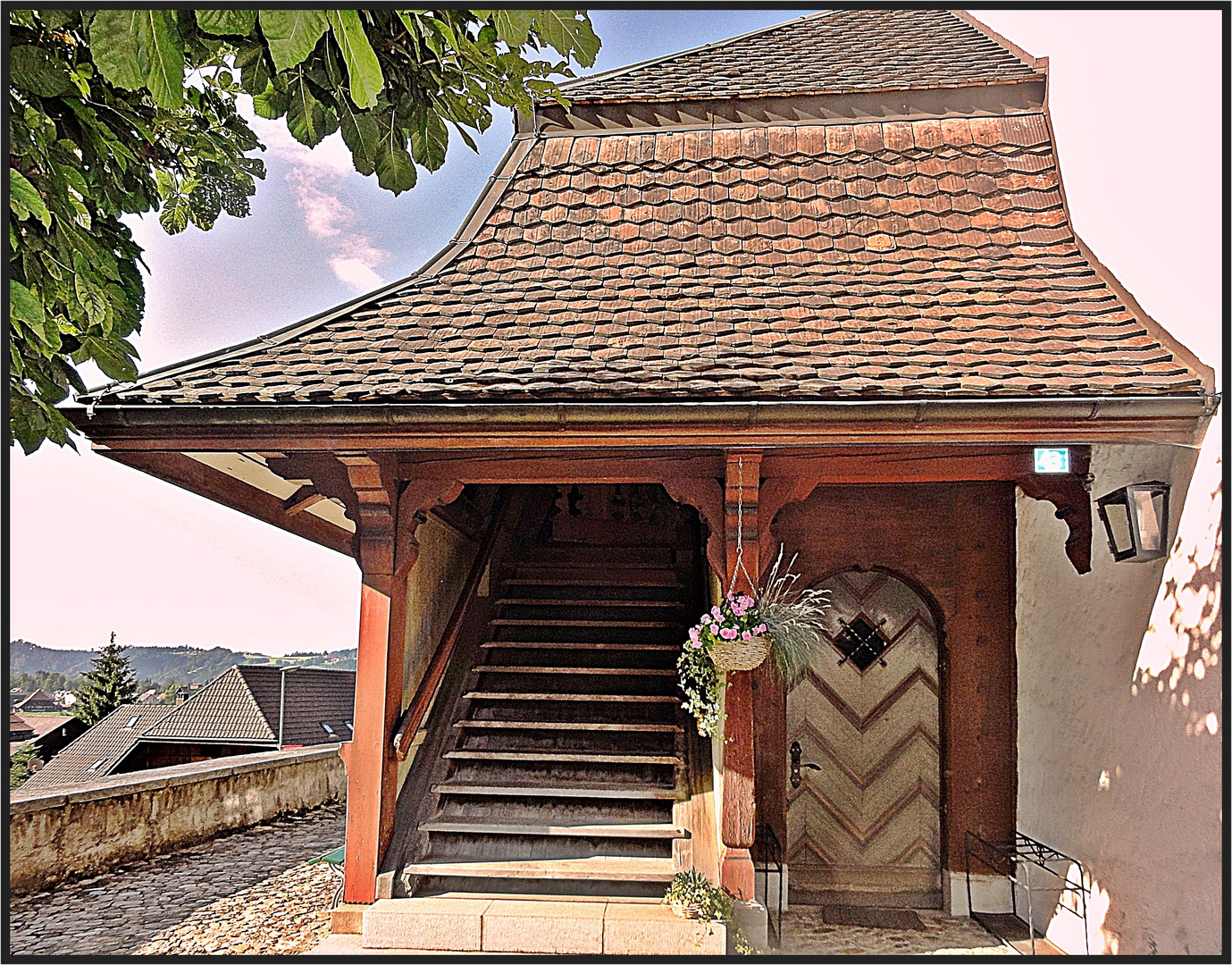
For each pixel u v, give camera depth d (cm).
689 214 732
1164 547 534
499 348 568
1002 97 779
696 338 573
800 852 784
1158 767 536
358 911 539
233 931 650
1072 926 637
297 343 583
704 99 802
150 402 507
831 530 798
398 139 364
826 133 776
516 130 802
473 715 707
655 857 584
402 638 598
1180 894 509
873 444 510
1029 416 493
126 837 841
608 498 1042
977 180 728
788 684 793
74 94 360
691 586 883
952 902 743
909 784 788
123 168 394
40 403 371
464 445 517
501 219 729
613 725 673
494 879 570
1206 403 486
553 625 805
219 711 2692
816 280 654
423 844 586
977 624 776
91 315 352
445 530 777
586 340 574
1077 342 555
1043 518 711
